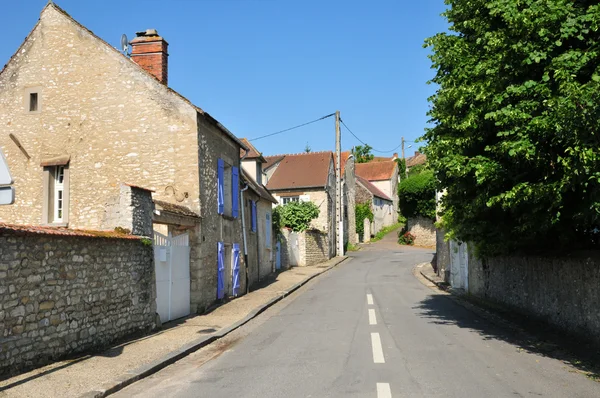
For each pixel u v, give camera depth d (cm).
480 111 912
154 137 1490
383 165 6981
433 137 1143
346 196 4634
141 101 1509
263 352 900
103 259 940
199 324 1218
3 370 693
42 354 771
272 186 3862
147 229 1127
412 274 2614
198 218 1434
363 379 682
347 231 4569
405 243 4841
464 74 1005
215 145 1625
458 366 753
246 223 2067
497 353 847
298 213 3192
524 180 911
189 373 769
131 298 1037
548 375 698
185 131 1477
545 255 1116
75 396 621
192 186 1454
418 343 938
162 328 1164
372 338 988
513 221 1156
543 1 809
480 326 1134
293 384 670
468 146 1005
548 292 1103
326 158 4062
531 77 864
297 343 968
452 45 1075
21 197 1535
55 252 806
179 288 1335
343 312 1381
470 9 1036
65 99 1549
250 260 2116
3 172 676
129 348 921
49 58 1571
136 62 1691
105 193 1494
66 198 1511
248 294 1838
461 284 1919
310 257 3200
